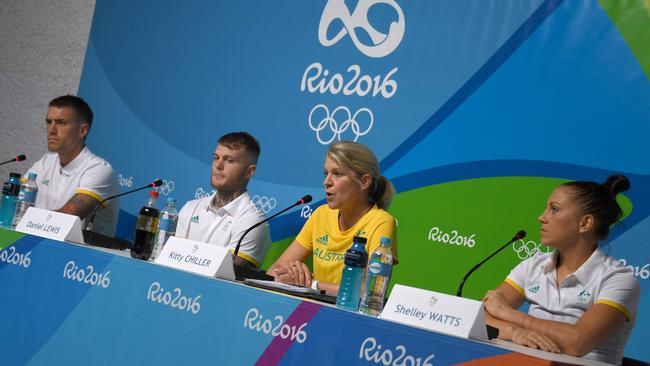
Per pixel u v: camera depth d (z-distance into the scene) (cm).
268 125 580
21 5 741
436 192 496
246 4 607
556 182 453
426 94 509
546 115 461
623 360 333
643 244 421
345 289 299
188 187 614
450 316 257
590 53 452
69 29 707
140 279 313
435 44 511
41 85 716
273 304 272
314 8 571
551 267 359
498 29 486
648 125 429
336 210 453
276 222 562
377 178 437
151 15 657
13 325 354
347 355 250
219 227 505
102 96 673
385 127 523
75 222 380
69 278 339
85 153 576
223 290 286
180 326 296
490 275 469
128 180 645
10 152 727
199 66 624
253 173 538
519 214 463
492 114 481
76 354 327
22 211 491
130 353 308
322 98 557
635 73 436
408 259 499
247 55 600
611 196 348
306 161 558
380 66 532
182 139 623
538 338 297
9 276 362
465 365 227
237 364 276
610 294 327
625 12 443
